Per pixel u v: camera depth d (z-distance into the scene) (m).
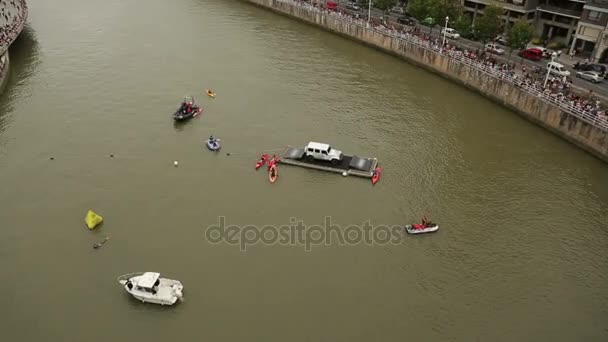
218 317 47.53
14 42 112.19
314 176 68.69
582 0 97.62
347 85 96.81
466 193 65.69
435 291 50.97
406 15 125.62
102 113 83.38
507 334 46.62
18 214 60.09
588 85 84.44
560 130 78.00
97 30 123.38
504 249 56.41
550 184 67.81
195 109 83.94
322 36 126.00
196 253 54.91
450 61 98.12
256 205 62.62
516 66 92.81
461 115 86.00
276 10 144.38
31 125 79.06
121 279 51.41
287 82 97.25
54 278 51.59
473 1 114.25
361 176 68.25
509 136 79.44
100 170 68.62
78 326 46.69
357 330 46.62
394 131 80.25
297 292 50.41
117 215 60.28
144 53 109.50
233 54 111.00
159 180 66.88
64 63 102.44
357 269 53.34
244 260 54.12
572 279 52.78
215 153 73.19
